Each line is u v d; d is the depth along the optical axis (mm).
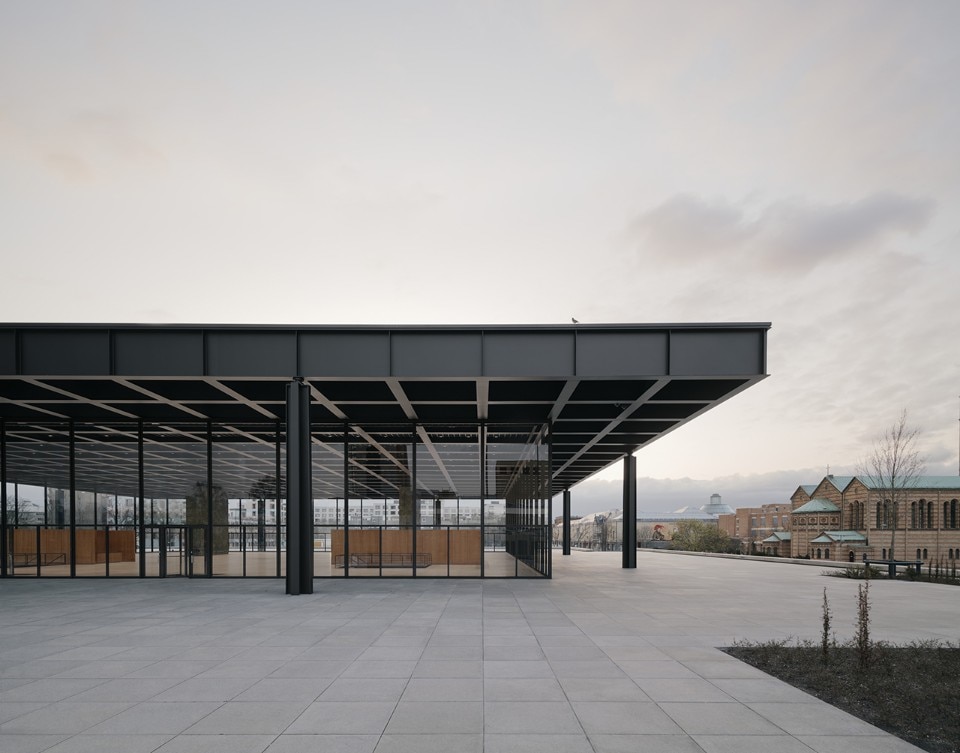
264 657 9750
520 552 23000
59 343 16953
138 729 6551
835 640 10359
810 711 7090
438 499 23188
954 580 23891
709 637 11375
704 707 7203
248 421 23688
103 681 8414
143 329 17094
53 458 24016
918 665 9195
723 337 16938
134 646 10664
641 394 19859
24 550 23656
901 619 14094
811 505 105875
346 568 22938
